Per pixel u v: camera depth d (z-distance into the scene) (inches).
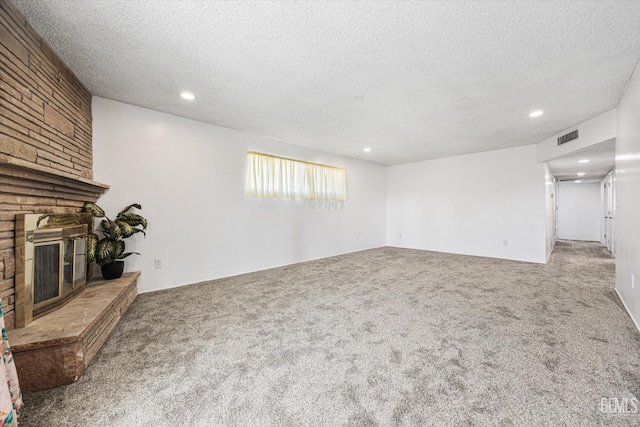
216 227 156.0
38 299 73.1
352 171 252.7
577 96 116.5
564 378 63.0
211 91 112.0
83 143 107.1
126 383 62.6
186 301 118.2
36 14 68.4
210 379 64.2
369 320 97.1
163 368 68.5
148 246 132.0
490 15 68.1
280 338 84.0
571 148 160.2
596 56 86.6
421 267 184.7
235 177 164.4
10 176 64.3
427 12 67.2
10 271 65.5
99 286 102.0
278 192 187.5
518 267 182.9
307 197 207.9
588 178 305.7
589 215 337.1
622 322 92.6
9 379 49.4
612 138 130.9
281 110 133.0
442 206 252.1
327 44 80.4
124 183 124.6
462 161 238.5
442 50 83.5
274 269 180.2
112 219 121.5
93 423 51.1
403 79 102.0
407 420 51.5
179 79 102.1
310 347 78.6
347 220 246.4
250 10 66.4
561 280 148.6
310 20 69.9
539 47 82.0
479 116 141.0
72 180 90.7
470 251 234.7
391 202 290.5
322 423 51.1
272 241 185.2
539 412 52.9
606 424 49.7
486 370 66.6
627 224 105.5
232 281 150.6
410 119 146.2
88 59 88.9
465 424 50.3
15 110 67.7
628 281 103.2
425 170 263.6
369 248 270.7
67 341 61.9
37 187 76.0
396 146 207.2
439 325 92.1
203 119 146.1
